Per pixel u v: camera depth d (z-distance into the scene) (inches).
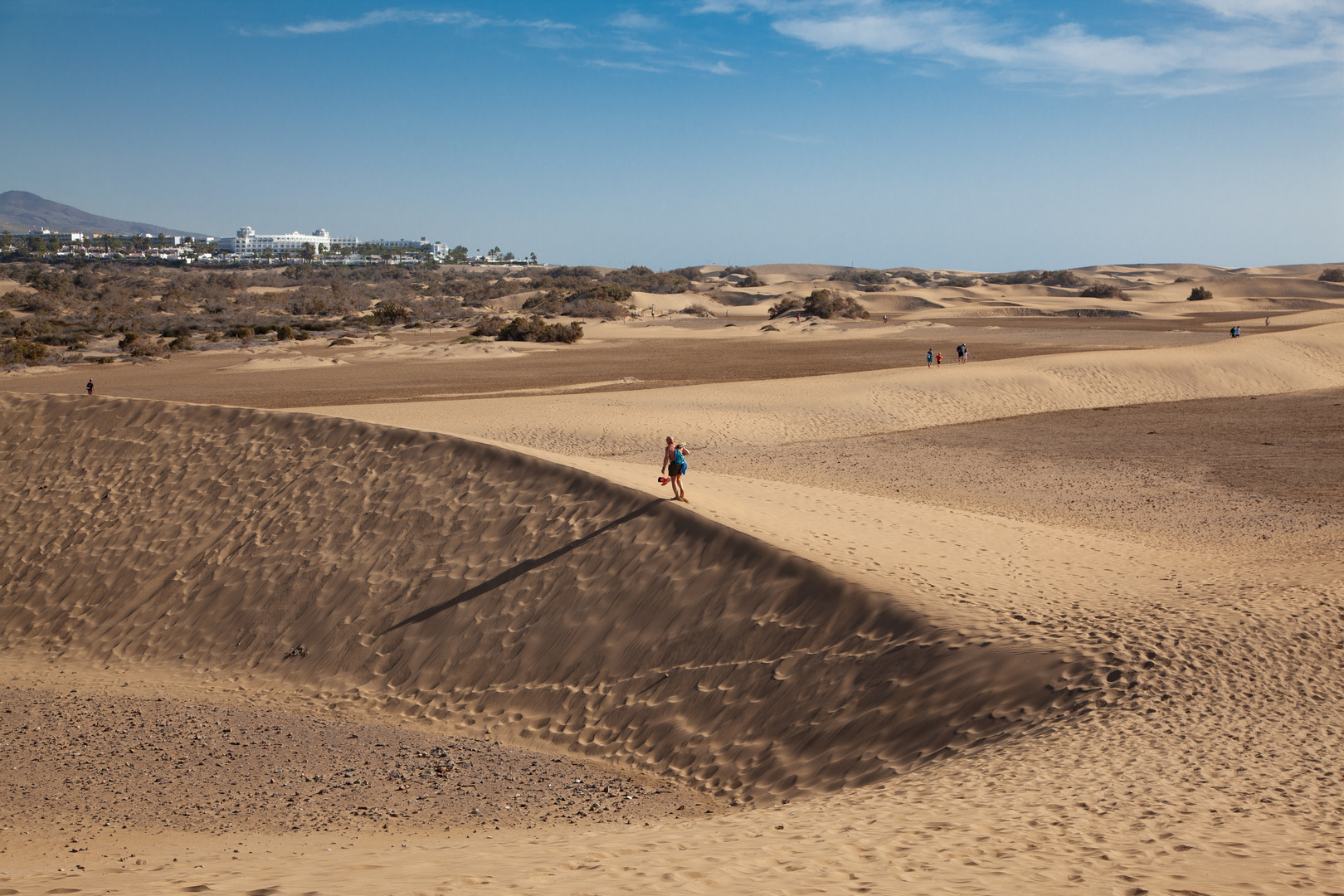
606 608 525.0
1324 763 315.6
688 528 558.3
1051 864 224.5
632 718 452.8
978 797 295.3
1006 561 577.6
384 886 213.8
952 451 1202.6
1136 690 378.3
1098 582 541.6
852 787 356.5
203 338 3686.0
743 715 429.4
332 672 550.0
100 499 762.2
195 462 780.6
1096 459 1133.1
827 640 454.3
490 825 352.5
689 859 239.5
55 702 526.6
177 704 521.0
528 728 468.4
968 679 400.8
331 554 641.0
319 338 3720.5
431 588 586.2
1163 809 272.8
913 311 5753.0
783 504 668.7
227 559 666.2
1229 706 366.3
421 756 440.5
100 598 665.0
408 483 685.9
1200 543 716.0
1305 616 458.9
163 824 360.8
